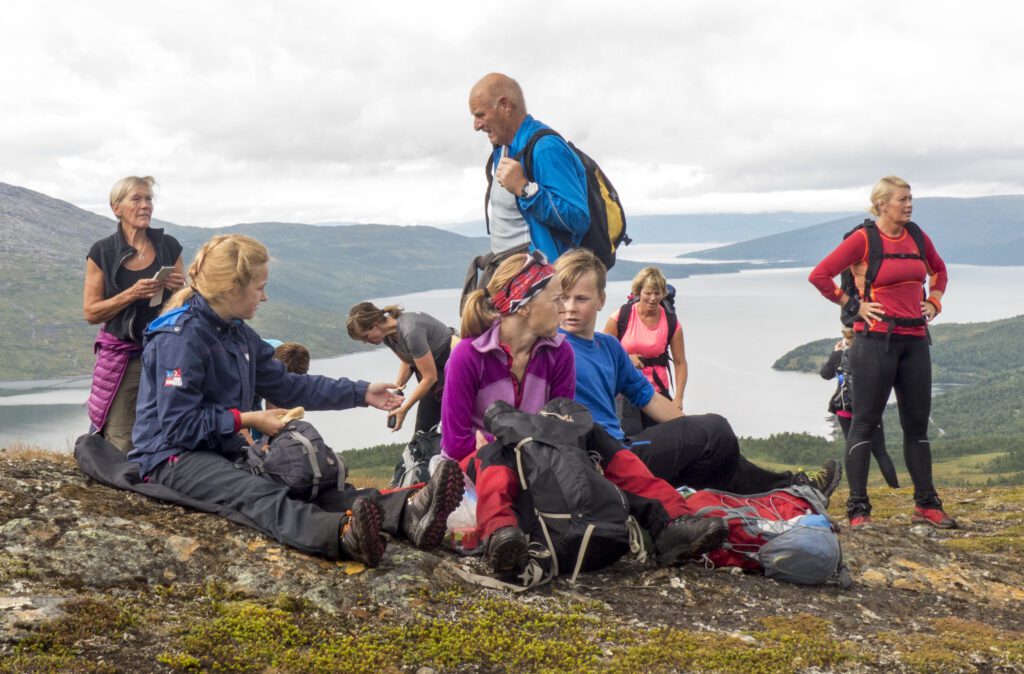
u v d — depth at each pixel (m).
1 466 4.48
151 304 5.29
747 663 3.23
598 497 3.98
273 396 4.94
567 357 4.62
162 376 4.22
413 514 3.95
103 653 2.73
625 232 6.12
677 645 3.35
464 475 4.36
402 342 6.42
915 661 3.41
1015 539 6.00
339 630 3.21
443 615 3.45
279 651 2.95
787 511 4.55
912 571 4.81
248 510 3.98
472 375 4.46
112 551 3.52
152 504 4.17
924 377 6.64
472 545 4.26
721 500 4.55
